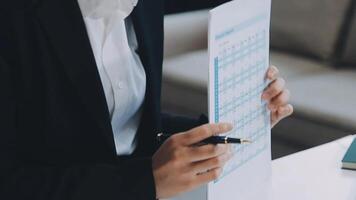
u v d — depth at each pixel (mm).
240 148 1170
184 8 3893
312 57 2963
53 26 1137
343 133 2326
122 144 1355
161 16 1386
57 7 1142
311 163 1375
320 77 2746
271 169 1320
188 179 1067
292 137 2496
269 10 1179
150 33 1354
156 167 1093
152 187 1081
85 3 1173
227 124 1056
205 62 2994
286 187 1269
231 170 1157
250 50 1143
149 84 1351
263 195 1236
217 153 1042
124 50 1276
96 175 1112
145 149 1408
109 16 1220
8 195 1113
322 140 2396
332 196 1233
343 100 2480
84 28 1159
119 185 1091
